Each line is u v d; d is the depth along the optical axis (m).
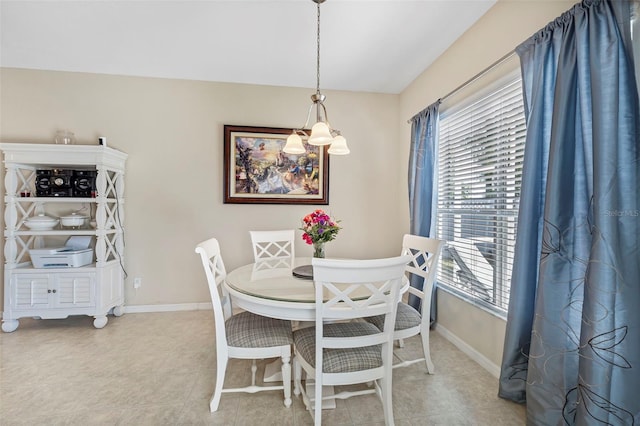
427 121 2.69
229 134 3.21
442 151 2.73
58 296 2.65
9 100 2.91
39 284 2.64
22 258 2.92
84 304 2.69
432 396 1.78
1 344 2.40
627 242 1.16
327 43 2.49
